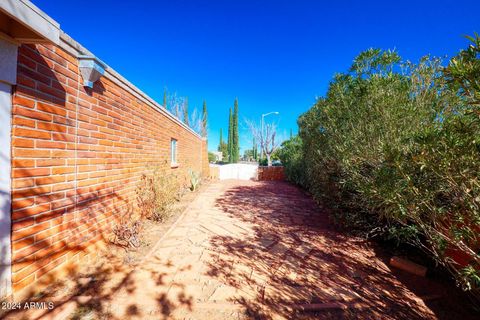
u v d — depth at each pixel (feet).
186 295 7.52
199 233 13.97
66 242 8.30
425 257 11.02
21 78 6.48
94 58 9.03
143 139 15.49
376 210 10.73
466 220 6.14
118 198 12.11
